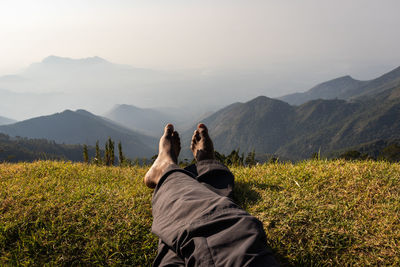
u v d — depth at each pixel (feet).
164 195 4.81
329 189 7.95
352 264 5.31
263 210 6.88
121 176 10.48
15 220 6.61
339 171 9.00
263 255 3.29
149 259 5.68
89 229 6.42
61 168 11.10
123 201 7.54
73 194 7.94
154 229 4.33
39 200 7.55
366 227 6.11
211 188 6.30
